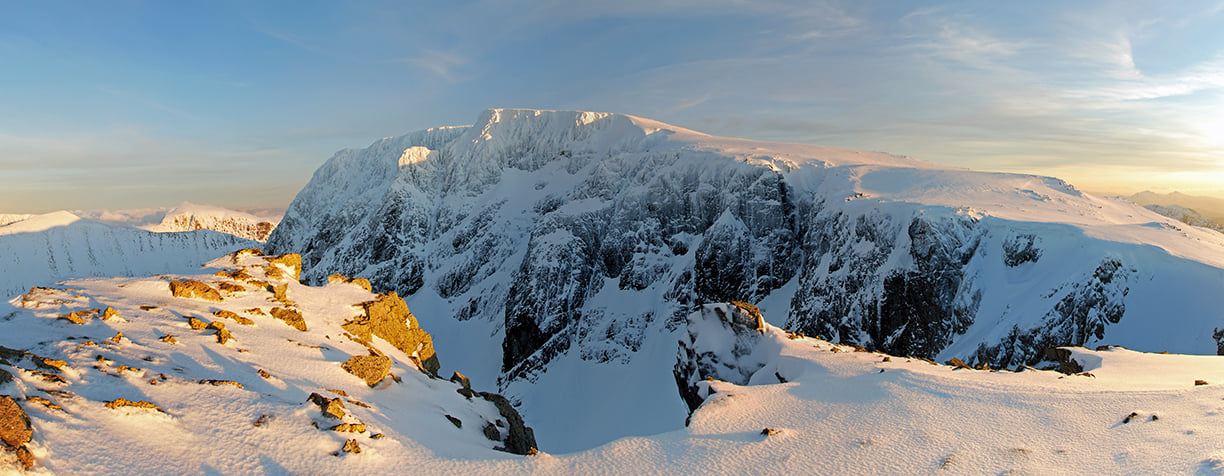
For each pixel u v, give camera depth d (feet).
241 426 63.00
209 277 122.93
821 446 75.92
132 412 57.82
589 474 71.31
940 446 71.72
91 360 67.77
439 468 66.90
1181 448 60.13
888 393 96.63
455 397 108.06
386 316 140.15
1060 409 79.36
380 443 67.56
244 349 88.33
